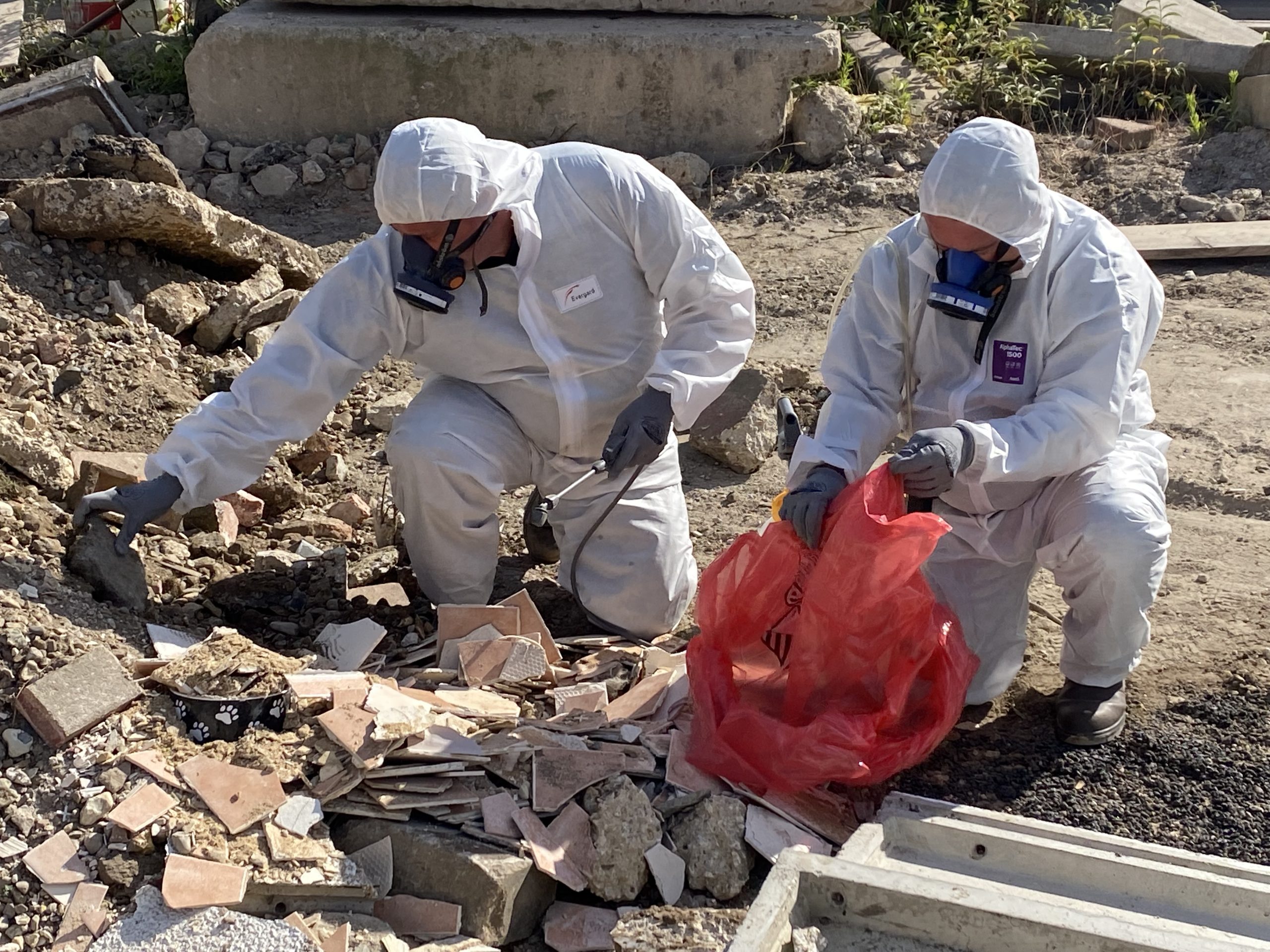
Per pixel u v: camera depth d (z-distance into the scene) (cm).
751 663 334
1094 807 318
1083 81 931
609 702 341
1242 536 440
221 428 353
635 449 346
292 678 315
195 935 259
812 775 299
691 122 817
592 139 823
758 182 797
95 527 357
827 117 820
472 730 311
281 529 446
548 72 807
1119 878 274
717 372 357
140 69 890
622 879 284
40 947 266
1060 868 279
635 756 313
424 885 280
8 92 766
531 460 383
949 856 287
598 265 352
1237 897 266
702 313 357
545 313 353
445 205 320
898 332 334
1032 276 317
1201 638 379
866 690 312
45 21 962
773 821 296
